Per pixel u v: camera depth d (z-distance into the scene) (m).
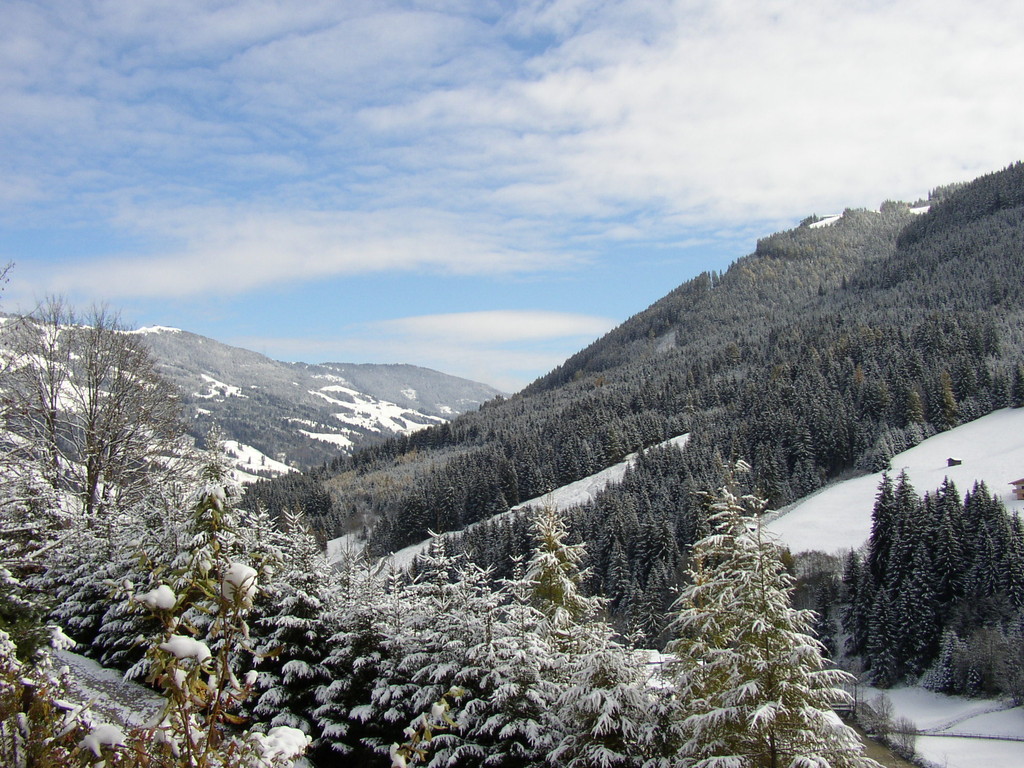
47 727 5.65
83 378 28.00
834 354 158.00
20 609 10.99
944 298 199.50
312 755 19.20
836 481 108.00
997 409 119.56
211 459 13.19
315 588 20.91
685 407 160.25
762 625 13.10
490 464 136.38
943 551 62.66
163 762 4.56
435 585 19.06
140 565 4.25
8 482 17.97
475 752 15.88
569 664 15.91
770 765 12.91
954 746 44.97
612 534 79.06
